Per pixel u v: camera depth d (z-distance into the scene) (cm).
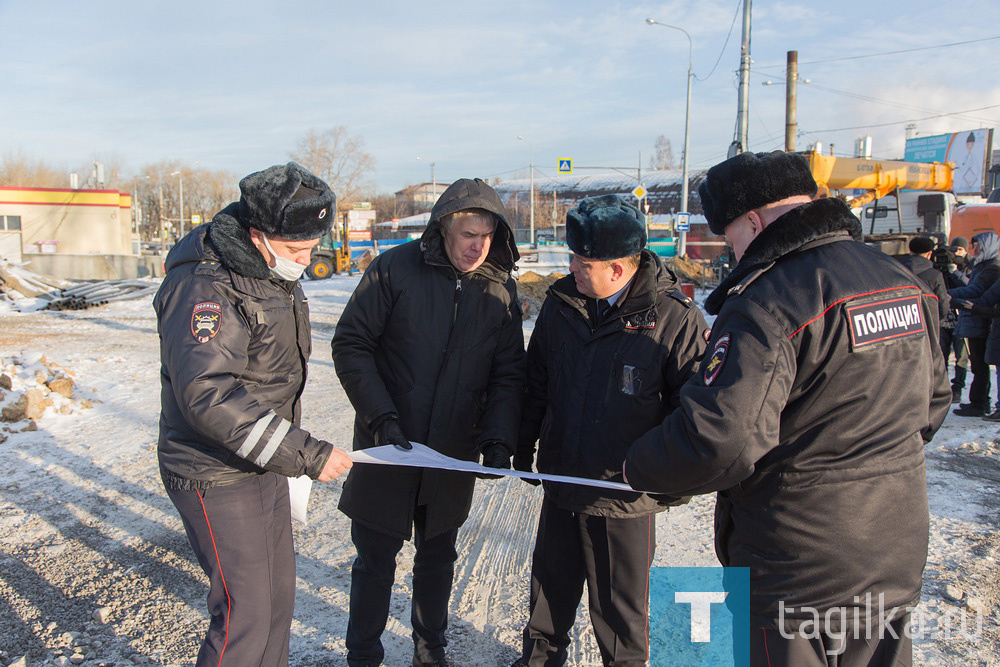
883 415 160
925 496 169
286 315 217
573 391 246
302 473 198
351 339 259
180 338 192
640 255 240
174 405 205
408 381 257
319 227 204
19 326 1253
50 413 625
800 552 163
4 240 3247
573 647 297
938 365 184
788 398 162
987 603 325
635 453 179
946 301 664
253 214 198
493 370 271
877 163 1741
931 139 4994
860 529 159
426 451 234
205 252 205
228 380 192
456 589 344
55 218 3306
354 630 260
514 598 335
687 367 231
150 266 2603
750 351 158
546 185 7212
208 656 202
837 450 160
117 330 1226
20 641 284
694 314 239
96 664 270
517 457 276
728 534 188
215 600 208
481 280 263
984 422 664
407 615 316
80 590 328
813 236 167
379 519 255
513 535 409
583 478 239
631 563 240
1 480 465
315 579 347
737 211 182
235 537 206
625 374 236
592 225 225
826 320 158
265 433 191
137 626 299
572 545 254
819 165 1652
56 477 475
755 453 156
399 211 8631
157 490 457
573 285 252
